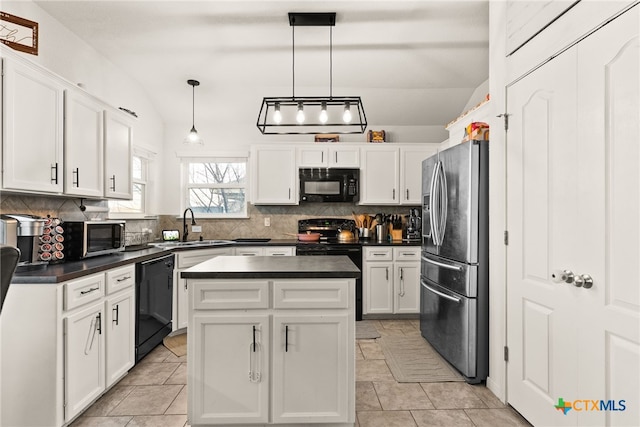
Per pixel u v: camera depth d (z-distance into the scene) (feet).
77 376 5.72
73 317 5.63
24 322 5.29
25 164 5.87
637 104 3.81
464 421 5.91
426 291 9.41
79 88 7.21
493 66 6.79
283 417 5.39
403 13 8.04
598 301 4.32
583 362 4.57
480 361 7.16
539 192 5.43
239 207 14.53
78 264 6.63
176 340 9.75
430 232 9.02
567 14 4.78
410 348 9.19
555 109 5.04
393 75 11.37
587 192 4.47
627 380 3.96
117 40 9.07
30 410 5.30
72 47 8.52
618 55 4.01
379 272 11.87
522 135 5.87
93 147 7.78
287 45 9.50
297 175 13.19
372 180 13.26
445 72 11.16
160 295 9.11
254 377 5.37
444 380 7.38
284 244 12.04
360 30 8.77
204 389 5.35
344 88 12.34
